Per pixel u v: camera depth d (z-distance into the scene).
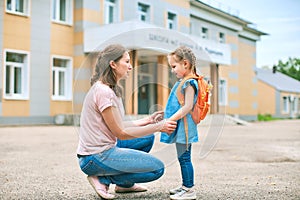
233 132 11.73
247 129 13.62
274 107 30.89
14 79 13.55
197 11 20.48
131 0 16.31
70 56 15.03
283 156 5.50
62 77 15.05
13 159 4.98
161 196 2.84
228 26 22.98
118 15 15.83
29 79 13.70
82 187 3.19
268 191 3.04
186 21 19.22
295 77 35.53
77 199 2.76
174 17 18.56
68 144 7.02
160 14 17.56
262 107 31.45
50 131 10.55
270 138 9.16
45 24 14.21
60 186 3.23
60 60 14.99
